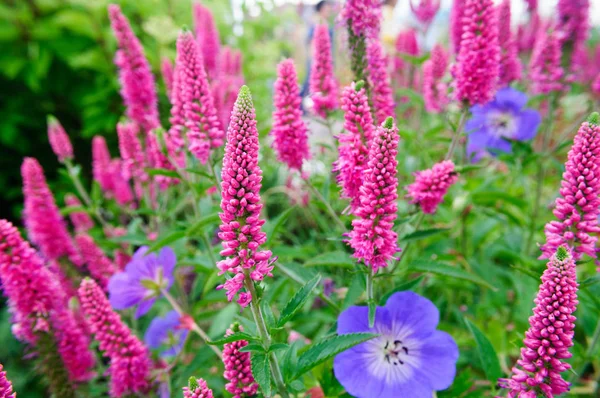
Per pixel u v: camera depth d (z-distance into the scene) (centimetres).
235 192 15
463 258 36
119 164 47
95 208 45
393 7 60
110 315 25
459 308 38
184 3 73
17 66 64
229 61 49
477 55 25
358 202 22
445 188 22
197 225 27
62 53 65
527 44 52
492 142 42
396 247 19
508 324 36
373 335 19
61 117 75
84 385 29
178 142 30
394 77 48
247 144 15
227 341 17
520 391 17
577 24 39
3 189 72
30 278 25
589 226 18
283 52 94
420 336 23
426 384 22
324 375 25
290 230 59
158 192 43
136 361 25
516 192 48
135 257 33
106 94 68
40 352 27
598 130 17
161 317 39
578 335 34
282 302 36
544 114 49
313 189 28
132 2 67
